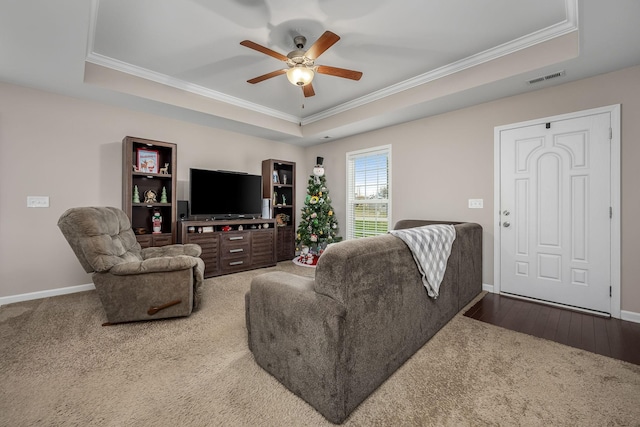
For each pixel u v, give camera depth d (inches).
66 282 121.1
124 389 57.9
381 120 152.6
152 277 89.5
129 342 77.5
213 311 100.5
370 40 98.2
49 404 53.4
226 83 132.3
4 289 108.1
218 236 152.4
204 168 164.2
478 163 129.2
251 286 66.6
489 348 74.9
